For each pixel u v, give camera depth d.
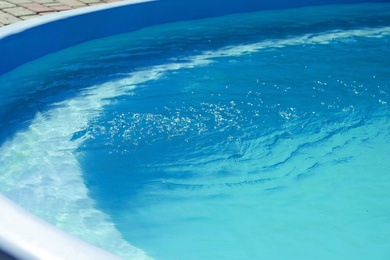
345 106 5.43
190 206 3.87
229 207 3.87
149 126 4.89
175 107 5.22
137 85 5.63
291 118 5.15
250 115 5.16
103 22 6.60
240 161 4.46
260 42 6.93
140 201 3.90
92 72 5.85
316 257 3.40
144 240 3.48
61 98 5.30
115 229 3.57
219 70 6.06
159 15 7.14
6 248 2.16
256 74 6.00
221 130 4.89
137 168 4.31
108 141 4.65
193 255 3.35
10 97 5.27
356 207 3.93
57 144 4.57
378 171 4.40
